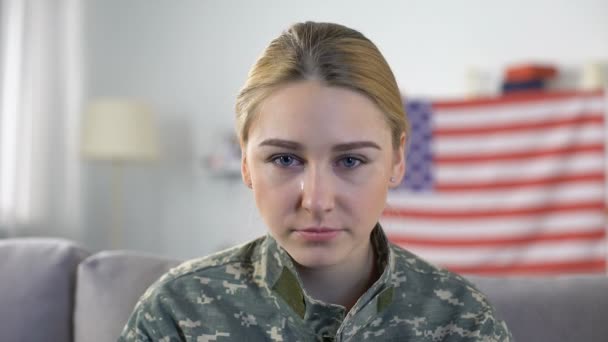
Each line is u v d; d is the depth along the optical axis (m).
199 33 3.67
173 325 0.80
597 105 2.60
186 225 3.68
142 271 1.12
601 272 2.61
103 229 3.70
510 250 2.71
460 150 2.74
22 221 3.52
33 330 1.16
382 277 0.75
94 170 3.69
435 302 0.80
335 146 0.65
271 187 0.67
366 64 0.68
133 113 3.18
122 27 3.72
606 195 2.59
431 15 3.26
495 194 2.71
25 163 3.51
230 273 0.81
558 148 2.65
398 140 0.73
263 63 0.70
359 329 0.76
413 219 2.78
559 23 3.00
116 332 1.07
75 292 1.18
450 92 3.22
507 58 3.11
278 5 3.56
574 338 0.98
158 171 3.72
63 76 3.62
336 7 3.47
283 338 0.76
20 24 3.48
